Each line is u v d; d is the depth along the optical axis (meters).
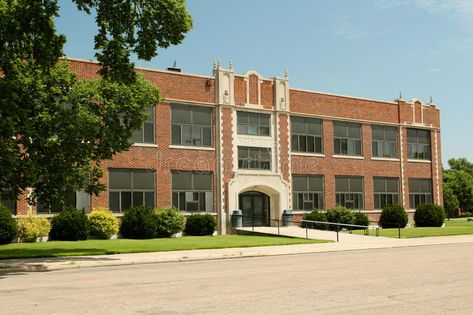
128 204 35.75
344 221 43.09
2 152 19.94
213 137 39.78
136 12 21.66
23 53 20.38
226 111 40.25
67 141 21.62
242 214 40.88
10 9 18.89
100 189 24.92
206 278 14.70
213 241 31.03
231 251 24.95
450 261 19.00
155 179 36.97
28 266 18.72
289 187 42.81
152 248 26.12
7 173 21.02
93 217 33.22
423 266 17.28
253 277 14.77
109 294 11.82
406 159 50.62
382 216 47.12
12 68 20.39
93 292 12.17
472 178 117.88
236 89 41.00
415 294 11.41
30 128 19.81
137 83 25.95
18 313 9.64
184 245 27.89
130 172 36.03
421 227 48.91
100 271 17.55
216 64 40.25
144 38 21.77
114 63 21.81
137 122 26.02
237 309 9.81
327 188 45.12
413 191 51.00
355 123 47.66
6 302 10.86
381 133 49.34
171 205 37.44
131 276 15.58
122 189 35.62
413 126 51.19
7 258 21.58
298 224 43.16
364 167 47.69
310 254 24.52
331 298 10.95
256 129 41.88
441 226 50.09
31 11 19.28
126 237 34.56
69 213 32.19
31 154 21.58
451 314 9.29
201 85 39.50
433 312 9.45
